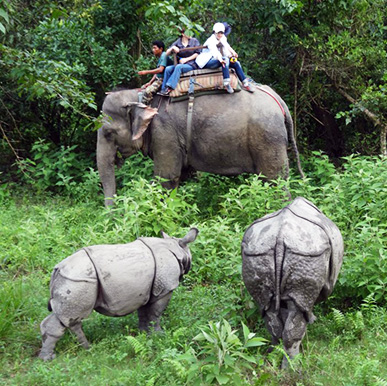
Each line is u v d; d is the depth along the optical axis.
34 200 9.80
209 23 10.84
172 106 8.17
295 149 8.59
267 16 9.87
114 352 4.80
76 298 4.60
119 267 4.77
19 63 5.33
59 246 7.00
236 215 7.18
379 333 5.04
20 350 4.79
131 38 10.73
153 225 6.65
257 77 11.12
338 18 10.27
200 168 8.47
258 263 4.40
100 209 8.73
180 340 4.85
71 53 10.14
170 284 5.01
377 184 6.82
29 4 10.94
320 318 5.33
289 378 4.31
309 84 10.69
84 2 10.42
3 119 11.75
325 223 4.70
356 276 5.49
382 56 10.16
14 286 5.76
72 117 12.36
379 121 9.92
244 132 8.06
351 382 4.22
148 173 9.82
